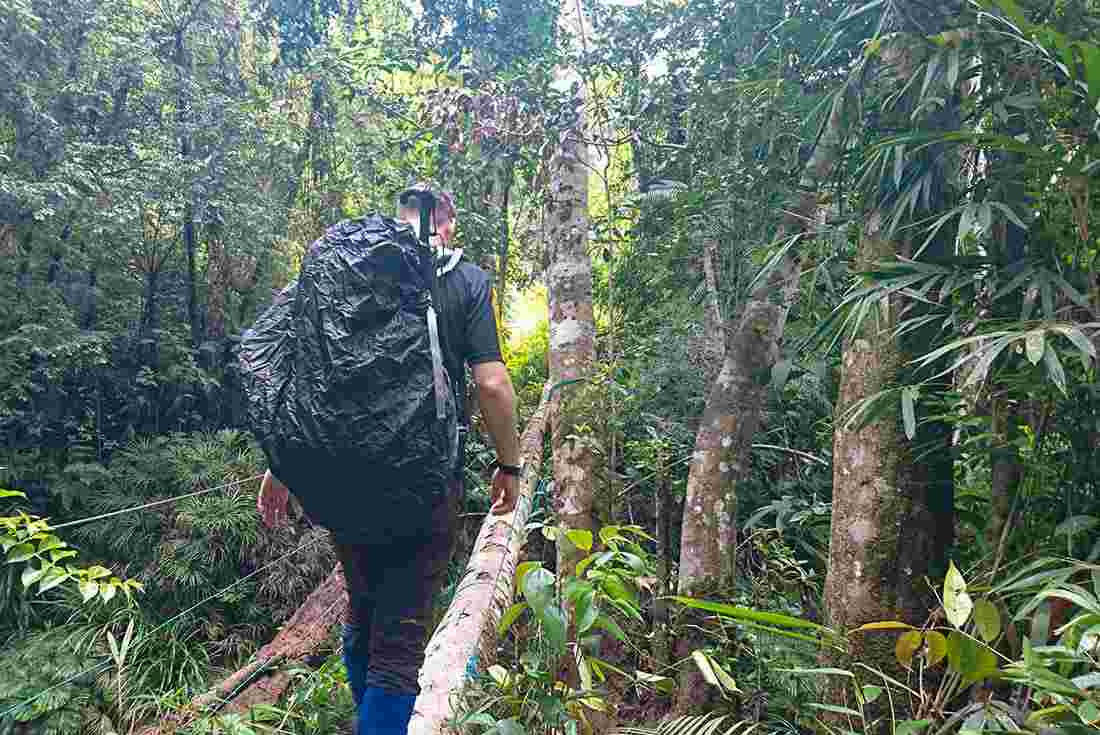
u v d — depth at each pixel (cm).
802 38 358
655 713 293
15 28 656
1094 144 190
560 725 136
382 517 141
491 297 159
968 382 165
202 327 867
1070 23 201
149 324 821
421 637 154
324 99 794
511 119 461
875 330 249
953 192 242
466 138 495
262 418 138
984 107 211
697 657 163
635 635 323
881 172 225
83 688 503
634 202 583
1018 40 193
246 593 633
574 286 428
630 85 512
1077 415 204
